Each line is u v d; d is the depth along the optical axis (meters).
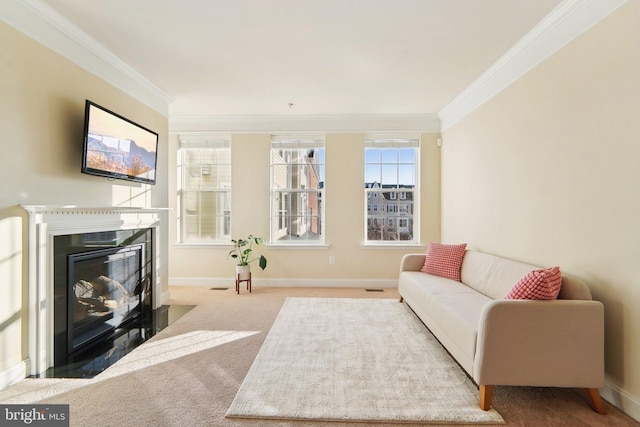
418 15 2.31
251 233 4.86
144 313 3.47
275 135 4.89
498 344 1.84
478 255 3.30
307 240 4.94
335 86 3.63
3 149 2.01
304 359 2.41
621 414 1.81
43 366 2.22
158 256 3.71
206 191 4.94
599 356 1.84
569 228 2.26
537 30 2.46
